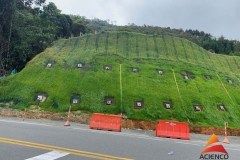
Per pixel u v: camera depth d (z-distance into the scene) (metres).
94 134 10.30
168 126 13.52
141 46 32.50
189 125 18.25
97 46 31.00
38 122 15.01
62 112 18.97
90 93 21.47
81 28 65.00
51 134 9.02
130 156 6.20
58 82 22.44
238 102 24.34
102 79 23.48
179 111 20.61
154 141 9.84
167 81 24.62
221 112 21.75
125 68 26.02
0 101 20.05
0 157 5.23
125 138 9.87
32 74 23.38
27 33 34.31
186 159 6.55
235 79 28.92
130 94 21.89
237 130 18.42
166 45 33.75
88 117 18.44
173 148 8.29
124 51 30.58
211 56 34.16
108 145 7.56
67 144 7.14
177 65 28.23
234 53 59.41
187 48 34.19
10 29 30.78
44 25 38.72
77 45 30.92
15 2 31.80
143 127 18.03
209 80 26.59
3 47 30.25
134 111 19.86
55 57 26.64
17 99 20.09
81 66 25.31
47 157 5.43
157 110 20.23
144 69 26.39
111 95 21.50
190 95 22.94
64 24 57.09
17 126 10.73
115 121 14.23
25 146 6.45
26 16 38.22
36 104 19.78
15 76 23.05
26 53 32.47
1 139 7.14
